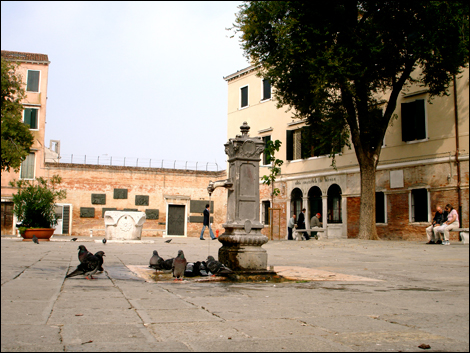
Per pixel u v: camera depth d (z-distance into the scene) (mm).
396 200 24906
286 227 32656
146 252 15188
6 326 4258
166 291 6656
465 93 21922
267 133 34562
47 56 38500
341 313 5258
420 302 6121
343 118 22078
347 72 19422
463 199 21750
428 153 23406
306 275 9094
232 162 9227
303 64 20469
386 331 4449
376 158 21859
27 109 36156
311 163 30844
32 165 35625
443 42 19219
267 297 6309
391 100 21625
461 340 4168
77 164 36188
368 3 20250
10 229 34781
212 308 5348
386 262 12172
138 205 37375
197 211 38938
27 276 8008
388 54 20188
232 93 37938
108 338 3904
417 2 18844
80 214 35906
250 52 22297
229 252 8836
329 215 29516
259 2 21016
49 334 3986
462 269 10484
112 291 6508
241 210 9000
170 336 4023
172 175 38469
